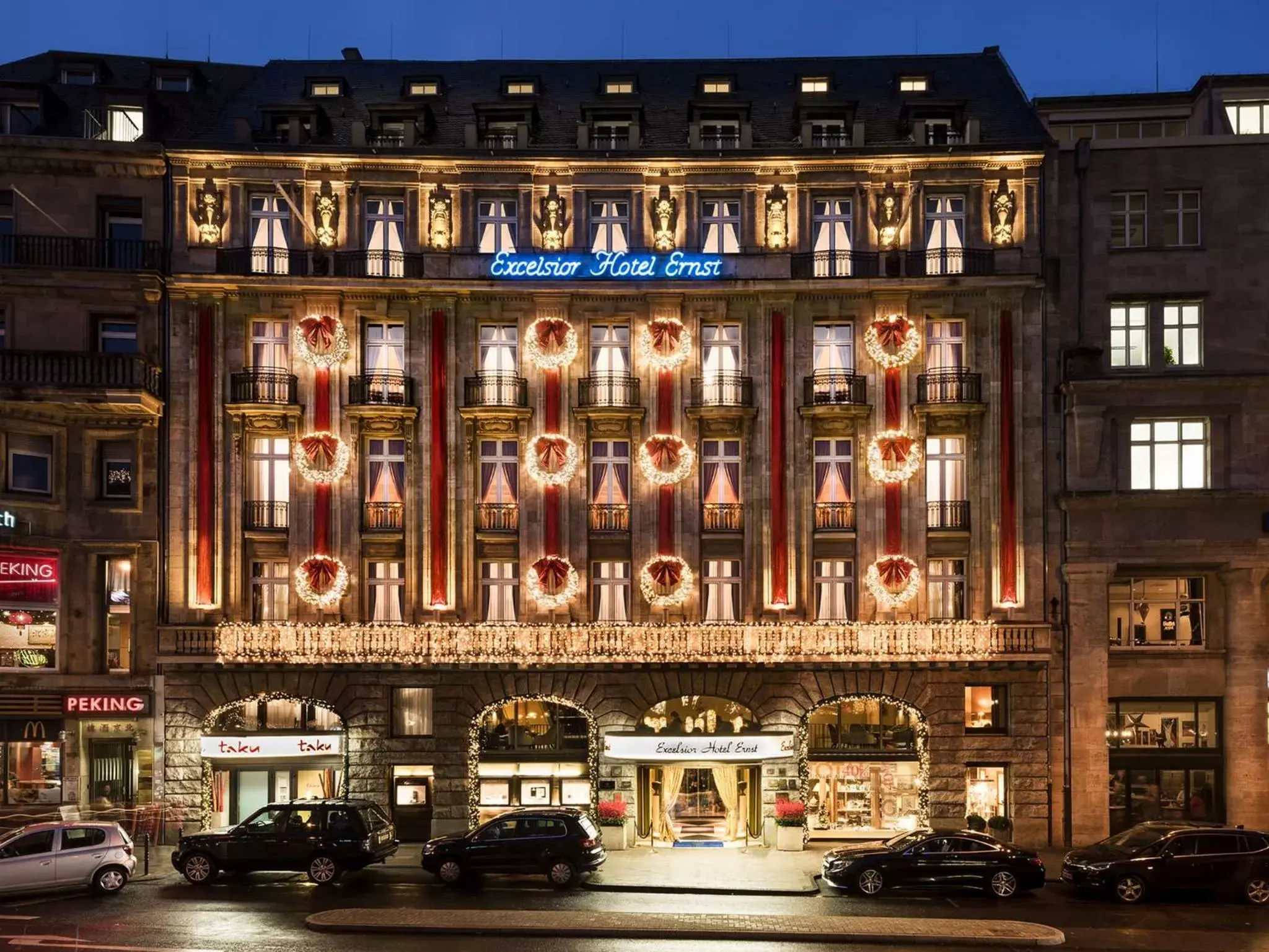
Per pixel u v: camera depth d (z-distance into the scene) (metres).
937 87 40.66
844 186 36.53
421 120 37.94
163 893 27.03
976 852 27.08
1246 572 35.22
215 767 35.25
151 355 36.09
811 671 35.44
